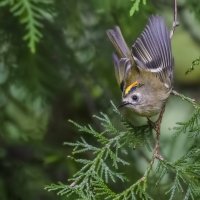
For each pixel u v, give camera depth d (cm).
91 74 1267
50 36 1207
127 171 1152
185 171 791
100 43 1248
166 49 892
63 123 1365
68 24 1208
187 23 1339
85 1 1221
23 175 1231
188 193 780
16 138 1273
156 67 898
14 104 1295
